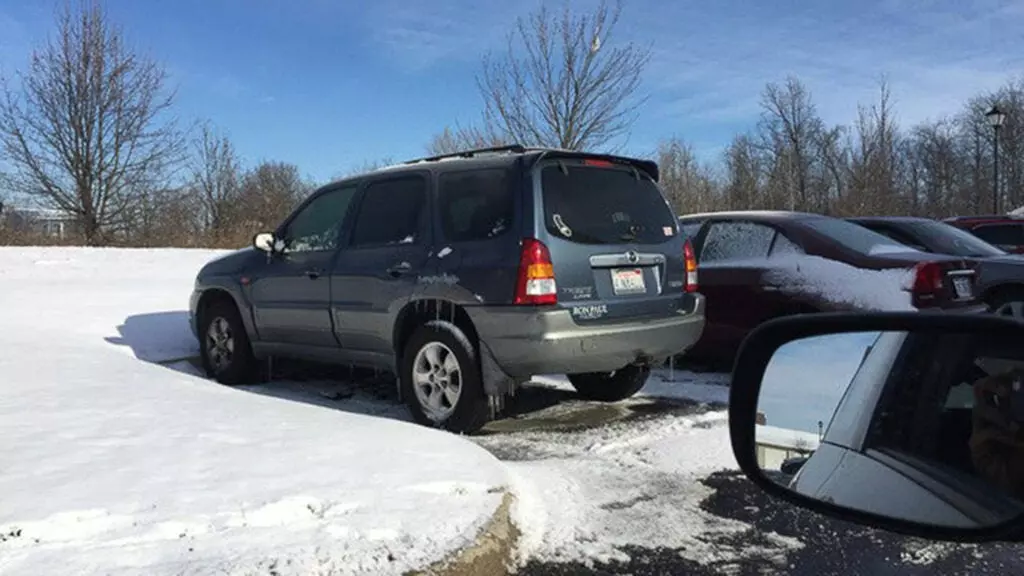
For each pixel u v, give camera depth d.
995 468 1.66
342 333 6.05
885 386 2.16
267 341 6.76
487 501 3.67
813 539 3.59
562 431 5.50
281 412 5.26
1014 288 7.98
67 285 11.38
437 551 3.15
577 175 5.34
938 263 6.30
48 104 23.55
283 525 3.32
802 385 2.31
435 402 5.44
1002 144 45.88
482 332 5.08
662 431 5.43
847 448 2.22
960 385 1.81
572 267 5.03
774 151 40.66
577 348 4.97
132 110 24.69
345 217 6.16
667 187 32.50
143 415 5.04
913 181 48.91
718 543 3.57
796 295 6.63
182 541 3.13
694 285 5.90
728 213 7.54
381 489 3.72
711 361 7.70
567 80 17.78
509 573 3.31
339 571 2.96
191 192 27.34
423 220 5.57
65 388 5.79
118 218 24.70
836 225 7.14
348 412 5.70
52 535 3.13
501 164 5.24
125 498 3.48
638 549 3.53
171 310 9.79
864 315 2.09
